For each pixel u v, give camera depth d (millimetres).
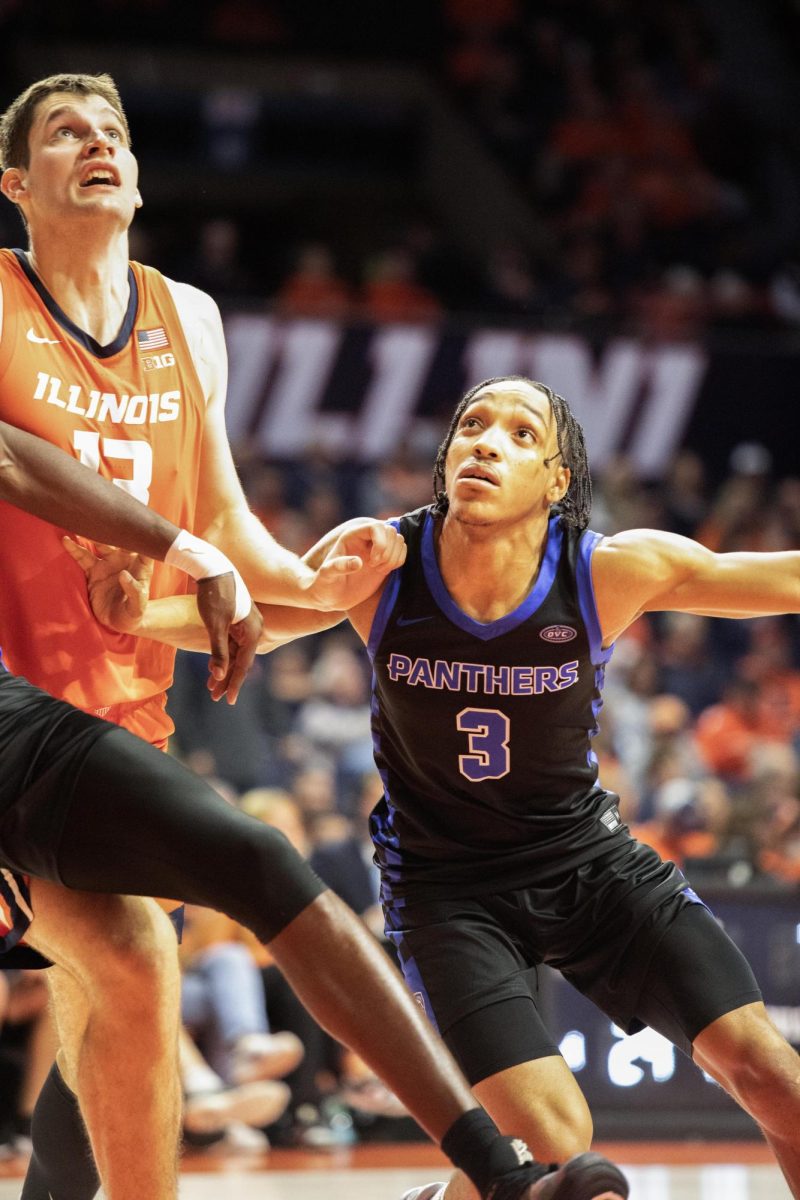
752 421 17453
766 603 5238
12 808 4207
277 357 16344
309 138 25609
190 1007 10125
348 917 4043
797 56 27922
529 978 5320
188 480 5355
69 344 5109
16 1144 9508
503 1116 4801
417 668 5242
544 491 5246
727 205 25500
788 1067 4832
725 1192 7922
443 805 5340
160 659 5297
